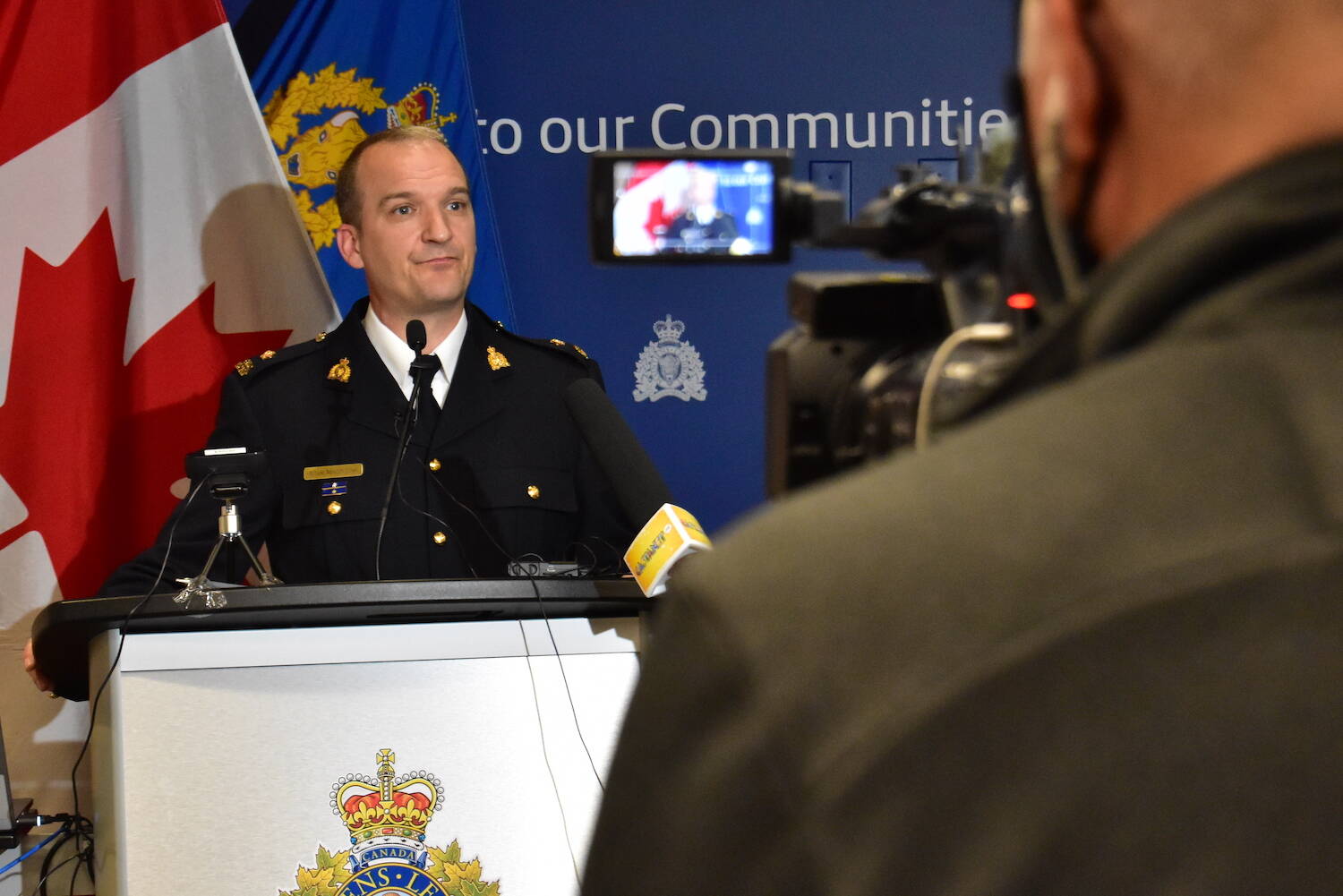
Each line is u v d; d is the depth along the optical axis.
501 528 3.07
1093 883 0.39
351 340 3.26
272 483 3.05
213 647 1.89
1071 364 0.52
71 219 3.75
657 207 0.96
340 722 1.90
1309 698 0.39
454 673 1.94
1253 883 0.39
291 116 4.14
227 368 3.83
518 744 1.94
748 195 0.97
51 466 3.68
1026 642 0.41
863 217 0.94
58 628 1.93
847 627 0.43
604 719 1.98
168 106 3.84
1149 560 0.41
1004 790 0.40
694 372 4.33
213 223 3.84
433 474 3.09
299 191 4.14
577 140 4.32
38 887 3.00
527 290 4.32
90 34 3.80
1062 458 0.45
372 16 4.16
